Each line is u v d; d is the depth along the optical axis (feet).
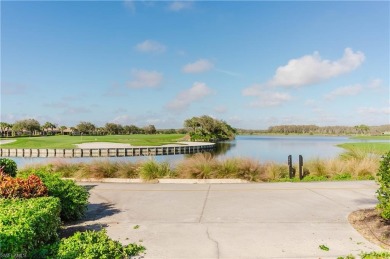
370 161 49.80
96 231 21.75
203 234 21.12
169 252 17.89
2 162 36.19
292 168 47.42
